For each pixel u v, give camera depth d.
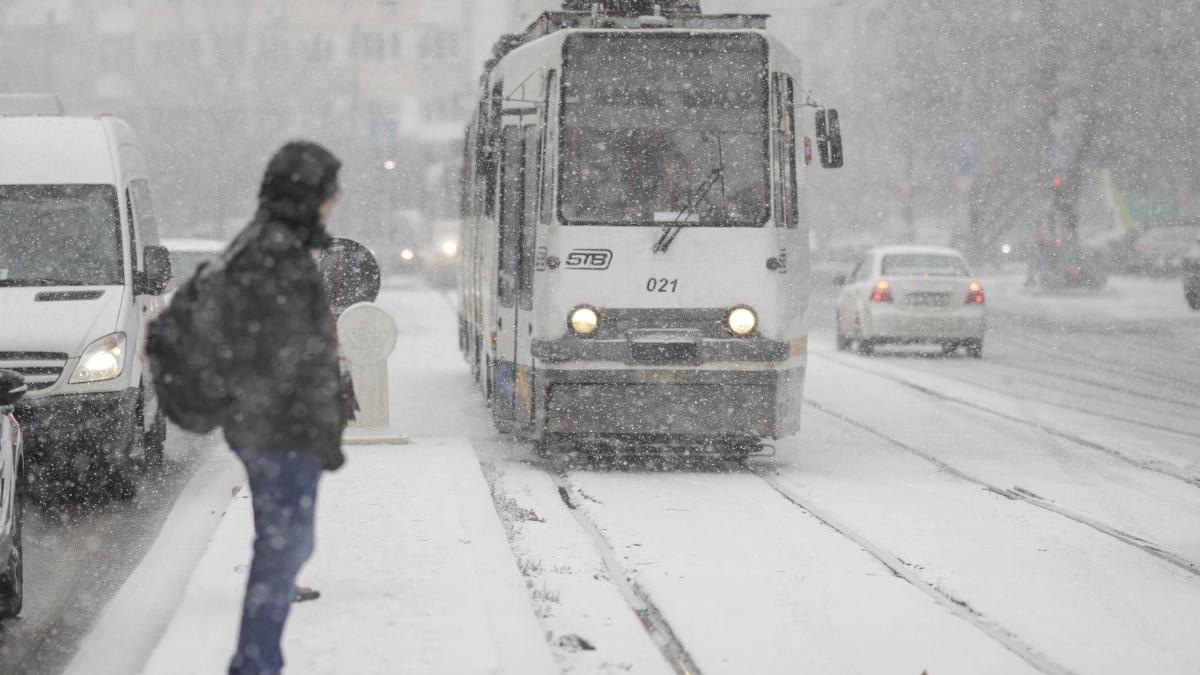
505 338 39.41
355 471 32.75
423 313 100.44
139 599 23.38
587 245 35.84
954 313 72.69
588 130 36.19
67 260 35.09
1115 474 35.84
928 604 22.25
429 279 144.12
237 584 21.75
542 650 18.72
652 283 35.84
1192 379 62.25
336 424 14.95
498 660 17.59
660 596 22.58
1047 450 40.25
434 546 24.23
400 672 17.06
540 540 27.02
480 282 47.09
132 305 34.31
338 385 15.02
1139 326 96.56
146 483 35.59
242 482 34.97
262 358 14.66
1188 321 99.69
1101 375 63.81
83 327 32.81
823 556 25.64
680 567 24.66
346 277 39.41
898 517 29.56
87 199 36.06
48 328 32.62
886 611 21.80
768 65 36.66
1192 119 119.19
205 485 34.88
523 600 21.25
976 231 144.88
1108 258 156.62
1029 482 34.47
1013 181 137.12
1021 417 48.06
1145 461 37.84
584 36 36.41
